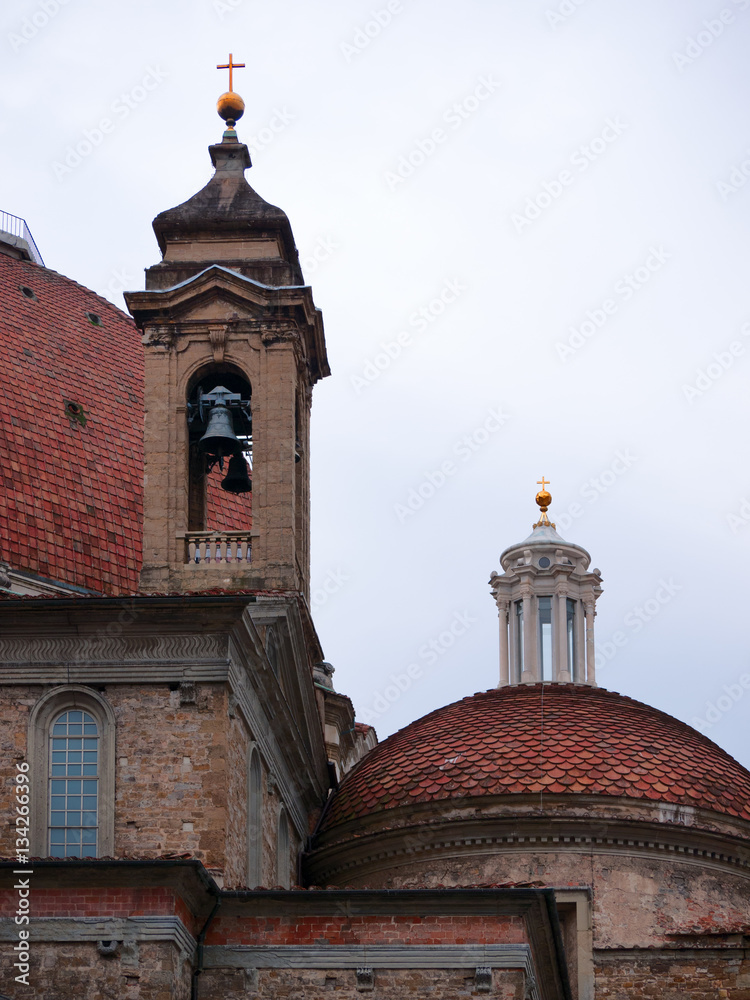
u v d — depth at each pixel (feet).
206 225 171.42
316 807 172.35
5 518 168.25
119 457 180.75
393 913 128.98
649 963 153.69
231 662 135.44
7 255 209.46
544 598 189.06
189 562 159.53
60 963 120.88
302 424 170.91
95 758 133.49
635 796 159.33
